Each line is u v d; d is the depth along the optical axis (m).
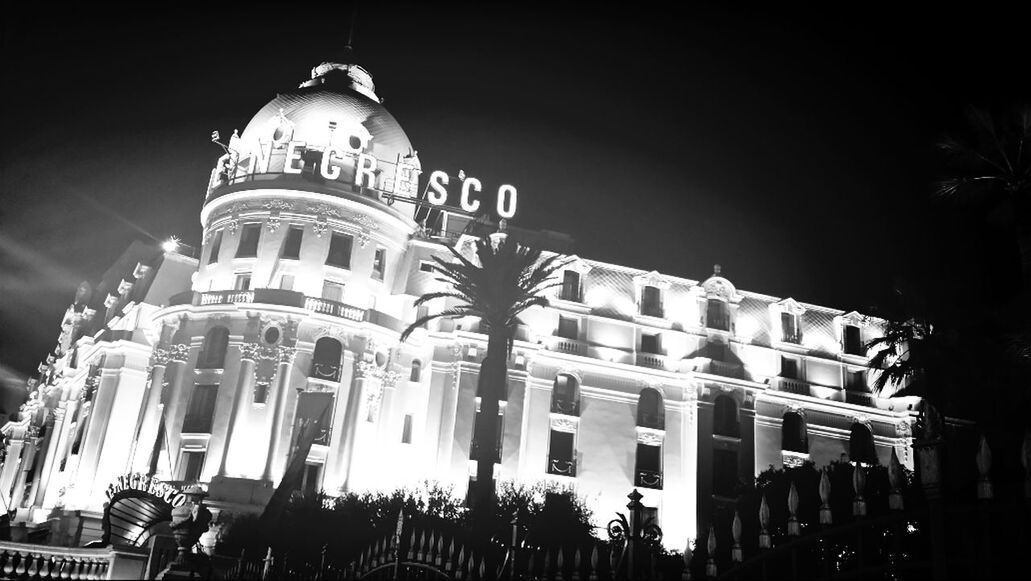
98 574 21.39
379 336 59.50
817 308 69.44
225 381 56.41
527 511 46.66
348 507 45.59
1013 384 36.75
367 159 65.00
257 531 42.78
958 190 41.09
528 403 60.53
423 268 64.38
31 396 92.62
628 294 66.31
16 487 80.50
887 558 20.20
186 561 21.02
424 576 17.03
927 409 9.10
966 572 8.71
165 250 71.19
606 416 61.72
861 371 68.19
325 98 66.81
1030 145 38.94
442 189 68.00
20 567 21.64
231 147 66.56
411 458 58.91
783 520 42.00
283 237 60.88
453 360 60.31
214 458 54.47
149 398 58.94
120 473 63.69
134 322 69.38
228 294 58.88
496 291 48.06
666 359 64.44
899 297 47.09
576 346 63.03
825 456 64.12
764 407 64.12
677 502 60.44
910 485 22.64
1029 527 8.19
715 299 67.19
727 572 10.27
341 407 57.06
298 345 57.31
